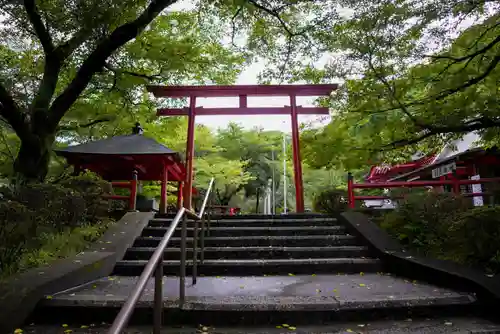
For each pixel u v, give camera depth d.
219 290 4.44
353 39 5.71
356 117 6.12
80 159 10.37
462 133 6.74
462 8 5.30
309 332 3.26
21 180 6.53
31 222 4.64
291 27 9.41
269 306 3.55
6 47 10.08
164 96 11.77
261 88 11.62
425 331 3.22
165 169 10.74
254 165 29.52
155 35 10.41
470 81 5.45
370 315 3.59
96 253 5.62
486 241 4.61
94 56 8.71
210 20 11.62
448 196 6.63
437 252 5.51
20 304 3.45
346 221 7.61
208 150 22.67
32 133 8.05
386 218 7.38
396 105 5.80
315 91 11.63
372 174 19.34
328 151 6.66
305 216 8.45
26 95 8.82
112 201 10.35
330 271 5.76
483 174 12.43
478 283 3.88
